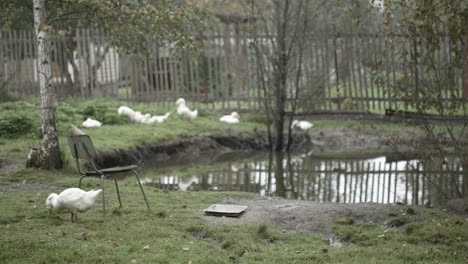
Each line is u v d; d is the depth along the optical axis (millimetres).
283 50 16875
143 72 23234
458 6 8672
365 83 18422
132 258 5730
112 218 7547
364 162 14773
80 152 7805
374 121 18375
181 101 19188
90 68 21062
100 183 10305
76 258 5656
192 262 5684
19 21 21062
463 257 6016
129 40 12203
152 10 11414
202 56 20609
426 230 7023
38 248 5945
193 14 15430
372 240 6887
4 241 6117
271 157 16281
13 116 15055
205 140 17328
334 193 11242
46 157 11391
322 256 6086
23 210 7742
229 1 19719
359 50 18797
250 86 20484
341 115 19391
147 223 7332
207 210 8211
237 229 7262
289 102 20141
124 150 14445
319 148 17469
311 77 19016
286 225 7824
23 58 22172
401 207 8422
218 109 20516
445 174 12375
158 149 15867
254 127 18656
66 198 7039
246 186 12023
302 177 13094
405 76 9977
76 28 20719
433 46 9281
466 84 16203
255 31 17375
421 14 8961
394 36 9961
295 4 16734
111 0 11477
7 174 10773
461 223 7312
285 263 5848
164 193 9758
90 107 17766
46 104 11414
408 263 5832
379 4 9625
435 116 16828
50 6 15547
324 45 19125
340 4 10812
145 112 19312
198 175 13391
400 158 15000
